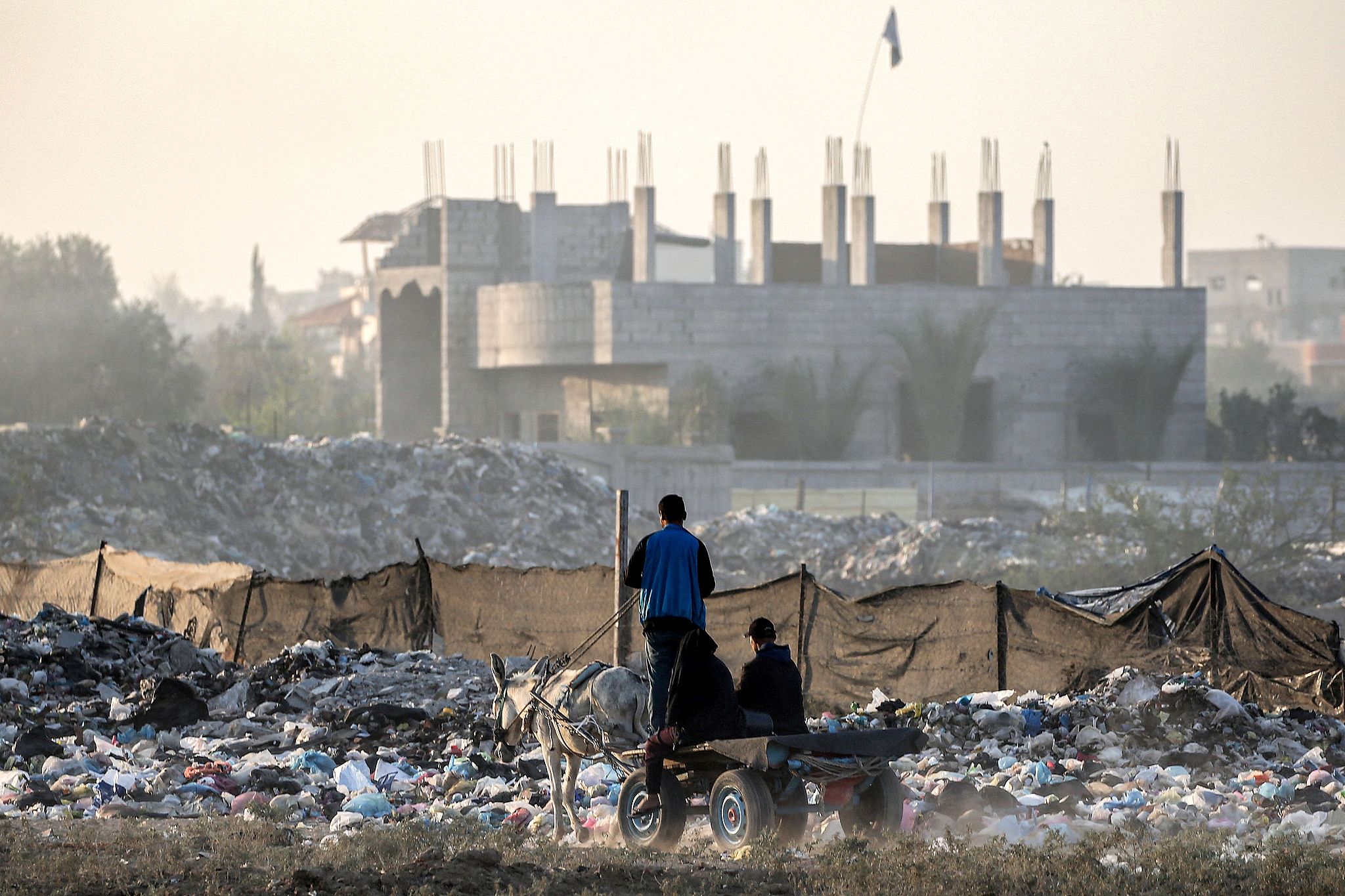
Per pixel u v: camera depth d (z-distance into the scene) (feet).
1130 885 91.15
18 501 446.19
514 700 126.82
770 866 98.63
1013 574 461.78
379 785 145.28
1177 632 171.83
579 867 98.27
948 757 150.30
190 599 248.73
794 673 115.14
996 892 90.12
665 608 110.63
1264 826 116.47
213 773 144.36
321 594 233.96
